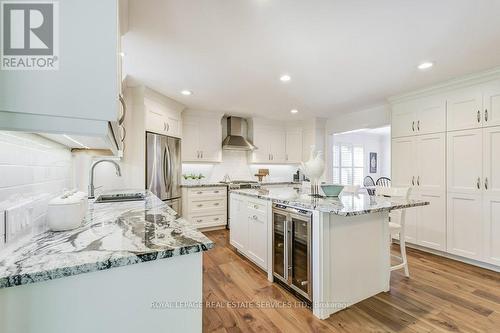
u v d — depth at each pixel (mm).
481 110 2848
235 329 1776
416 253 3326
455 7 1684
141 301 866
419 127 3436
